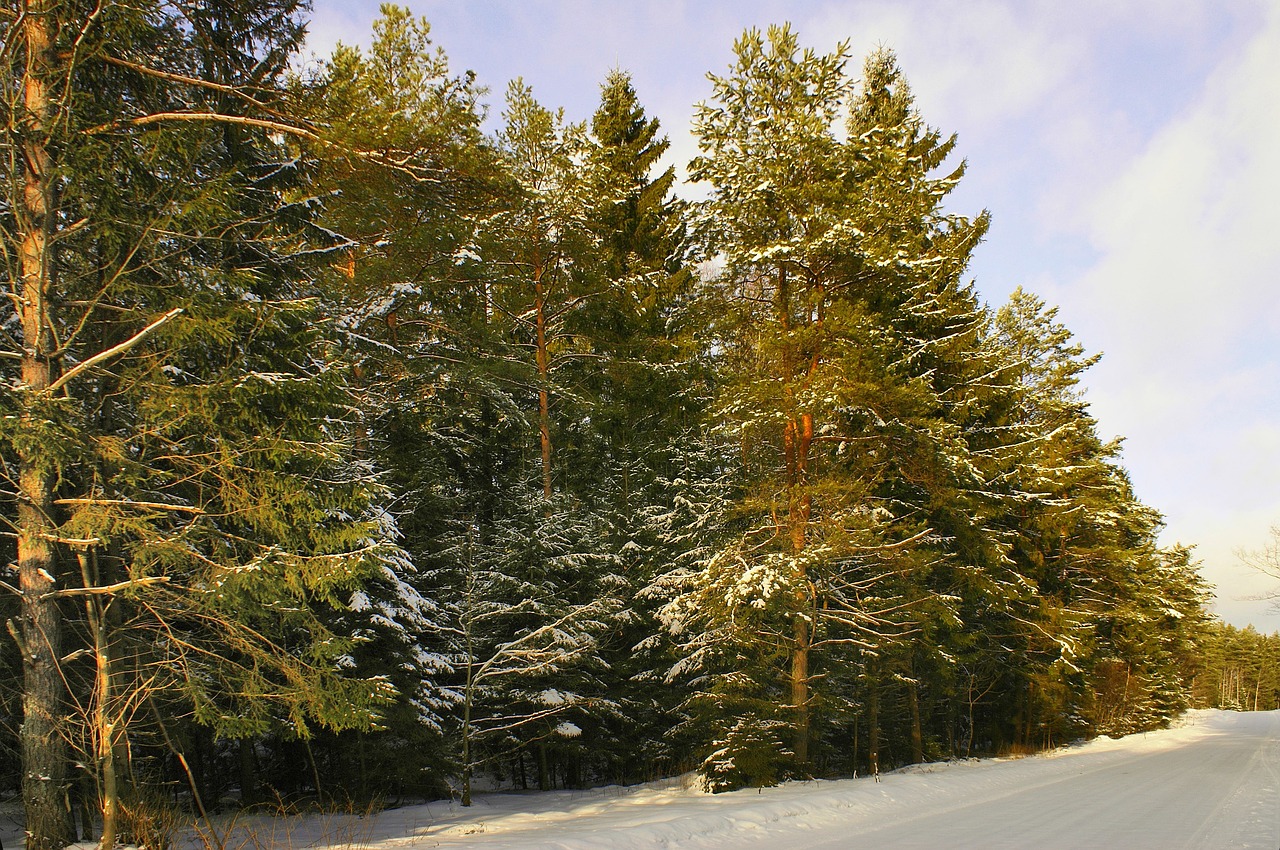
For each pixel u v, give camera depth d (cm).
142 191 899
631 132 2684
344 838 1027
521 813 1327
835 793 1281
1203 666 6431
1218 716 6162
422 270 1472
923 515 1747
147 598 852
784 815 1096
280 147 1174
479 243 1511
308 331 1004
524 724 1753
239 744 1430
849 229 1370
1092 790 1355
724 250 1577
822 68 1480
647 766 2014
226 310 888
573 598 1806
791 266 1501
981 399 1864
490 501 1958
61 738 810
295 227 1234
